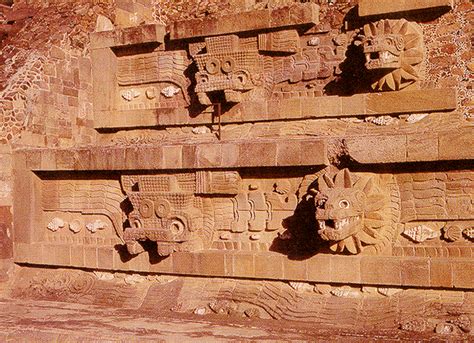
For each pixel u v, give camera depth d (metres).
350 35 9.12
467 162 7.33
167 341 6.86
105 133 11.14
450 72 8.54
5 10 12.16
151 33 10.38
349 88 9.12
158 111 10.48
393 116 8.81
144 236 8.69
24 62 10.47
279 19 9.38
